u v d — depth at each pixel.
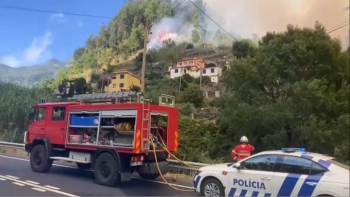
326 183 6.11
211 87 41.09
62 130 11.41
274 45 12.24
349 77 11.72
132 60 74.56
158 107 10.25
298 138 11.62
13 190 8.65
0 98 26.72
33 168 12.00
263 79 12.44
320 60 11.70
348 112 10.95
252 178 7.06
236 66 13.23
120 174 9.52
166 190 9.28
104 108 10.30
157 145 10.36
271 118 11.39
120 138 9.92
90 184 9.86
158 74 56.75
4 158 16.05
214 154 14.45
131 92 10.28
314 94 10.66
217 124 14.66
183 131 15.12
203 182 7.98
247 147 9.55
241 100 13.02
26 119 25.08
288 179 6.57
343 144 10.64
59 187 9.25
